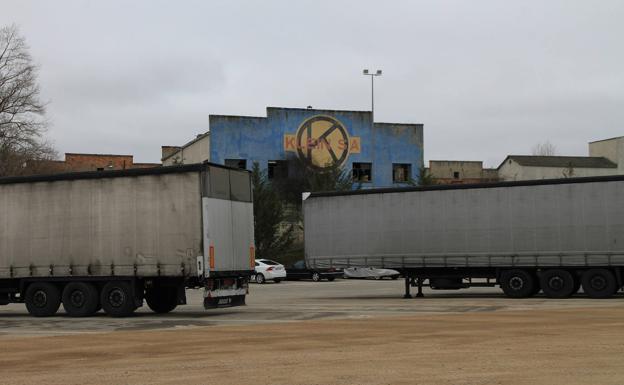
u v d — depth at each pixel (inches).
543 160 3636.8
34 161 2507.4
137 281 890.7
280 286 1781.5
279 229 2507.4
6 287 962.7
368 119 2837.1
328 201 1259.8
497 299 1098.1
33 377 443.8
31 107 2450.8
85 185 910.4
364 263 1221.1
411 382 398.3
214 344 592.7
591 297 1079.0
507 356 486.6
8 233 944.9
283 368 456.1
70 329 761.0
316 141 2768.2
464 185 1154.0
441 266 1162.6
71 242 912.9
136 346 591.8
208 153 2689.5
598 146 3732.8
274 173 2765.7
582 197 1072.8
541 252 1094.4
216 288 871.7
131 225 884.6
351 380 407.8
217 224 872.9
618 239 1048.2
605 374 411.8
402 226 1194.0
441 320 759.1
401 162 2871.6
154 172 878.4
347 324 739.4
